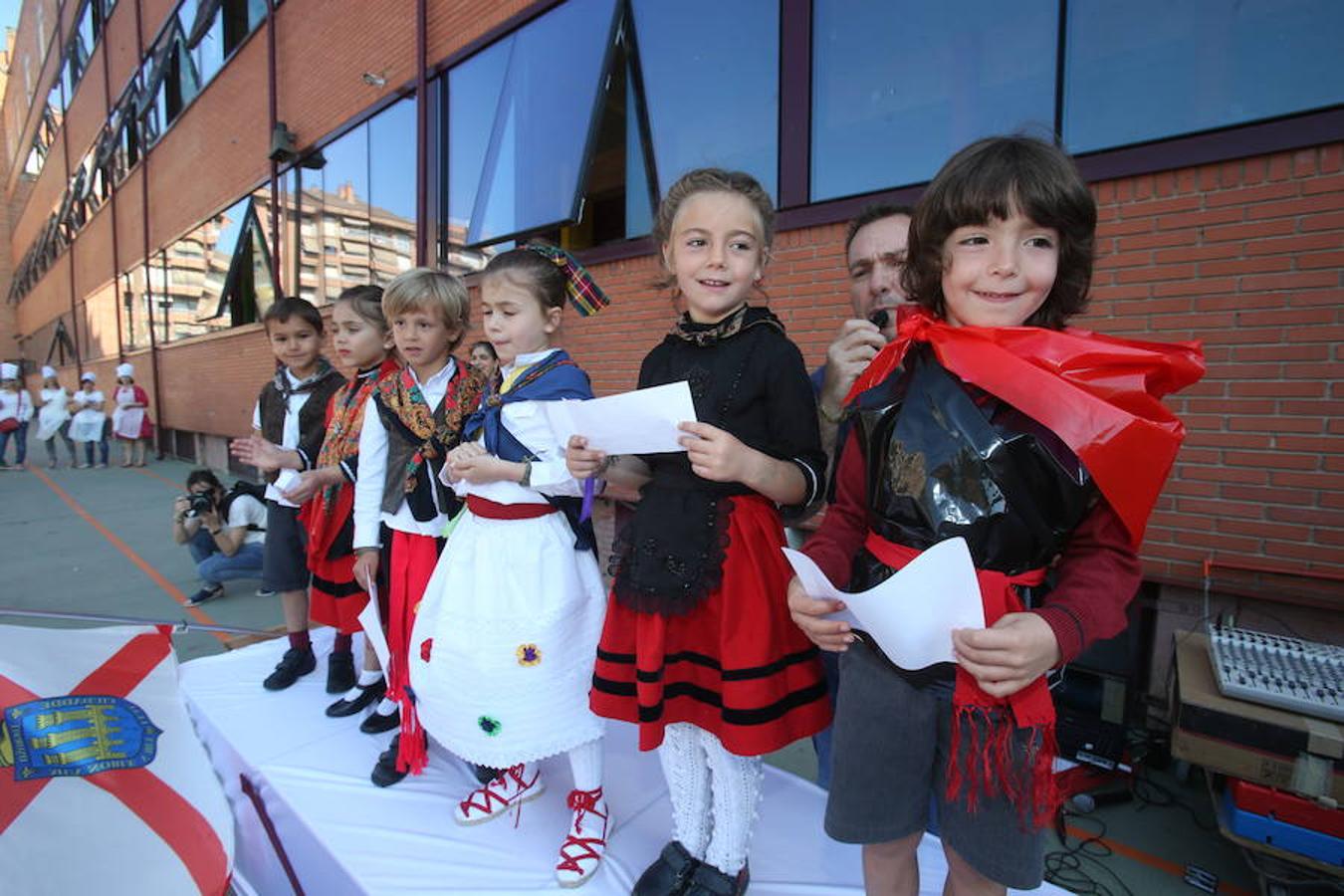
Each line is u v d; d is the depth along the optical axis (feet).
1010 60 8.77
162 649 7.00
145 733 6.00
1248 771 5.49
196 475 14.16
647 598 3.82
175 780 5.72
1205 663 6.40
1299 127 6.84
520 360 4.96
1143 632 8.06
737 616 3.69
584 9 13.84
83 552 17.42
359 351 7.06
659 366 4.16
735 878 4.15
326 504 7.01
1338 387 6.87
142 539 18.78
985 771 2.70
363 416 6.57
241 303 28.63
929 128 9.54
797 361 3.86
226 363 29.76
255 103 25.98
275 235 25.31
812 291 10.77
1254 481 7.31
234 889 6.22
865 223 5.02
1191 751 5.72
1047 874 6.21
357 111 20.52
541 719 4.68
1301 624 7.17
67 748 5.45
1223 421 7.45
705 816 4.32
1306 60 6.85
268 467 7.27
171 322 36.32
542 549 4.87
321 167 22.72
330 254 22.70
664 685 3.88
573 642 4.88
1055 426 2.51
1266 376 7.20
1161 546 7.84
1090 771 7.34
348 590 7.20
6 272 88.74
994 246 2.83
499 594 4.77
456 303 6.05
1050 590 2.90
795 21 10.62
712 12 11.85
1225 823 5.72
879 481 3.09
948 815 2.98
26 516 21.94
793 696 3.84
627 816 5.42
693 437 3.28
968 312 2.95
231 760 6.52
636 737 6.78
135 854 4.99
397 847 5.05
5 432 33.73
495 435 4.96
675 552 3.78
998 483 2.68
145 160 37.19
